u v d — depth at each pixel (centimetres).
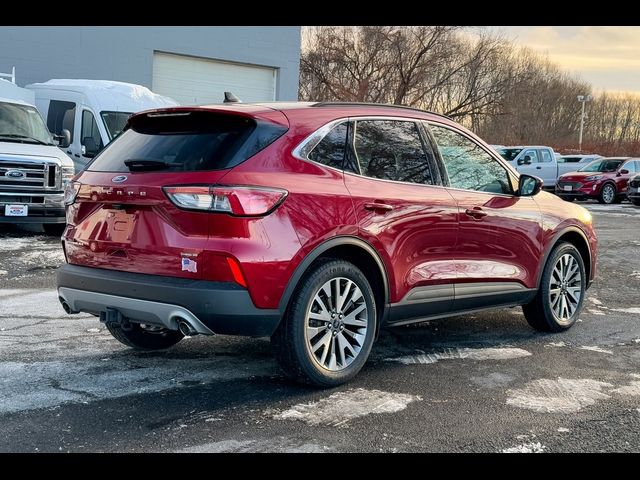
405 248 491
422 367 514
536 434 392
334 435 385
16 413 405
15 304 684
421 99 4075
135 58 1844
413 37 3944
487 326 653
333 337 458
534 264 599
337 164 465
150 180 427
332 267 448
